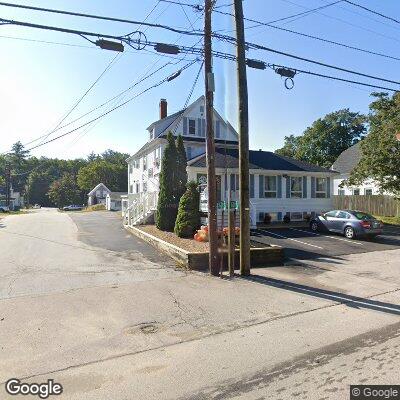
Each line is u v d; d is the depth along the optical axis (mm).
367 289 9102
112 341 5715
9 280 9227
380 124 26156
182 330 6207
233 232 10328
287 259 13055
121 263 11383
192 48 10195
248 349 5441
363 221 17719
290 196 25469
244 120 10531
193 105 30297
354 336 5969
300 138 61406
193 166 21531
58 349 5402
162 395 4164
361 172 26781
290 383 4391
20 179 114250
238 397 4094
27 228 20641
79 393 4211
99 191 78438
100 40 9117
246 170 10438
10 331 6039
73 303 7523
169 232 16391
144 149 32406
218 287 9008
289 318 6879
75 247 14008
